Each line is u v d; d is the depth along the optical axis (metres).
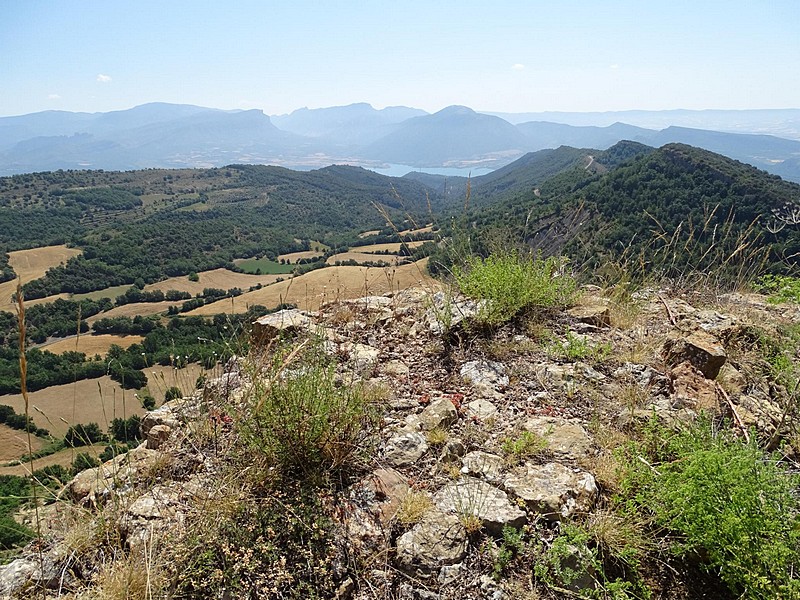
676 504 2.53
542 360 4.44
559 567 2.30
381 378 4.24
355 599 2.30
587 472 2.96
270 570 2.35
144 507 2.77
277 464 2.90
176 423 3.68
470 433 3.43
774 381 4.28
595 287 6.06
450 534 2.50
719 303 5.84
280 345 4.09
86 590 2.27
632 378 4.12
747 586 2.23
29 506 2.86
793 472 3.04
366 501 2.79
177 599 2.25
